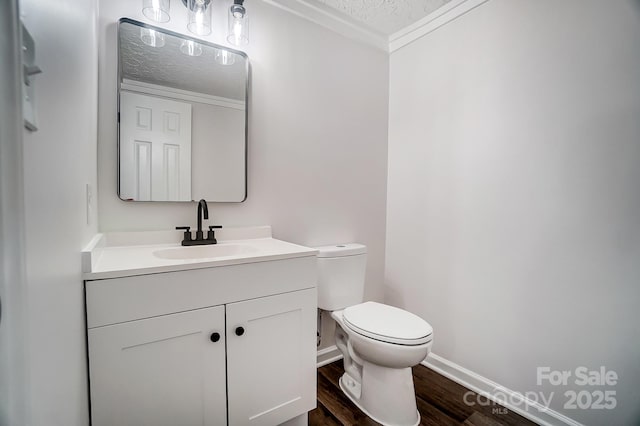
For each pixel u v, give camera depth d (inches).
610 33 46.2
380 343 50.6
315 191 71.7
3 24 11.6
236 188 59.9
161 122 52.3
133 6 49.6
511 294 58.6
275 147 65.1
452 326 69.4
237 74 59.4
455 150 68.6
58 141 21.0
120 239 48.4
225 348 41.1
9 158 12.0
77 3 28.2
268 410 45.5
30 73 14.4
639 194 43.9
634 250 44.4
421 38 76.1
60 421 21.0
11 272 12.1
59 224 21.2
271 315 45.2
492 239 61.7
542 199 54.1
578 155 49.7
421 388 64.9
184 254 50.3
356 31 77.1
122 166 49.1
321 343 73.7
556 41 52.0
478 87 63.9
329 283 65.6
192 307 38.3
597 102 47.6
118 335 33.6
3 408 11.8
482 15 62.9
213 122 57.2
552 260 52.9
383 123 84.6
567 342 51.3
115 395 33.8
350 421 54.6
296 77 67.6
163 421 36.9
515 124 57.7
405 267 81.1
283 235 66.9
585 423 49.2
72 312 25.7
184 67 54.1
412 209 79.2
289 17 66.2
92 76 39.7
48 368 18.2
